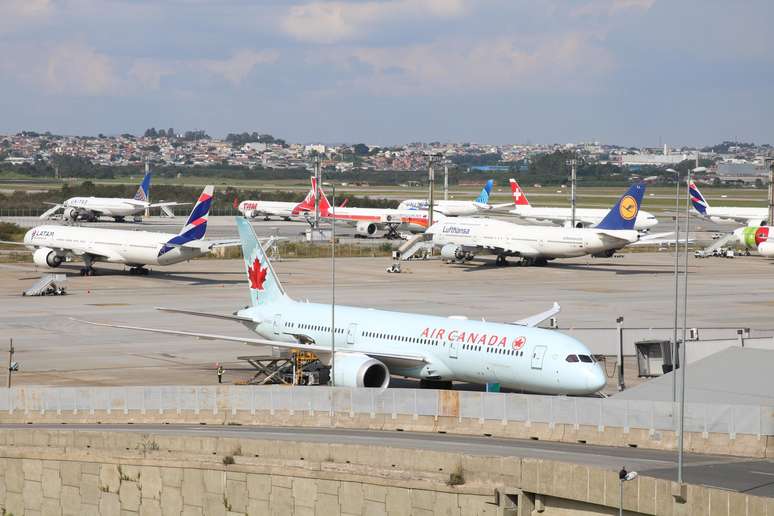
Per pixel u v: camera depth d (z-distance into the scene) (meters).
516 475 139.25
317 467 153.38
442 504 141.88
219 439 163.88
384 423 177.62
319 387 182.75
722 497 121.81
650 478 127.50
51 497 171.88
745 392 175.88
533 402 167.00
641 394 176.25
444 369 196.00
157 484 163.38
